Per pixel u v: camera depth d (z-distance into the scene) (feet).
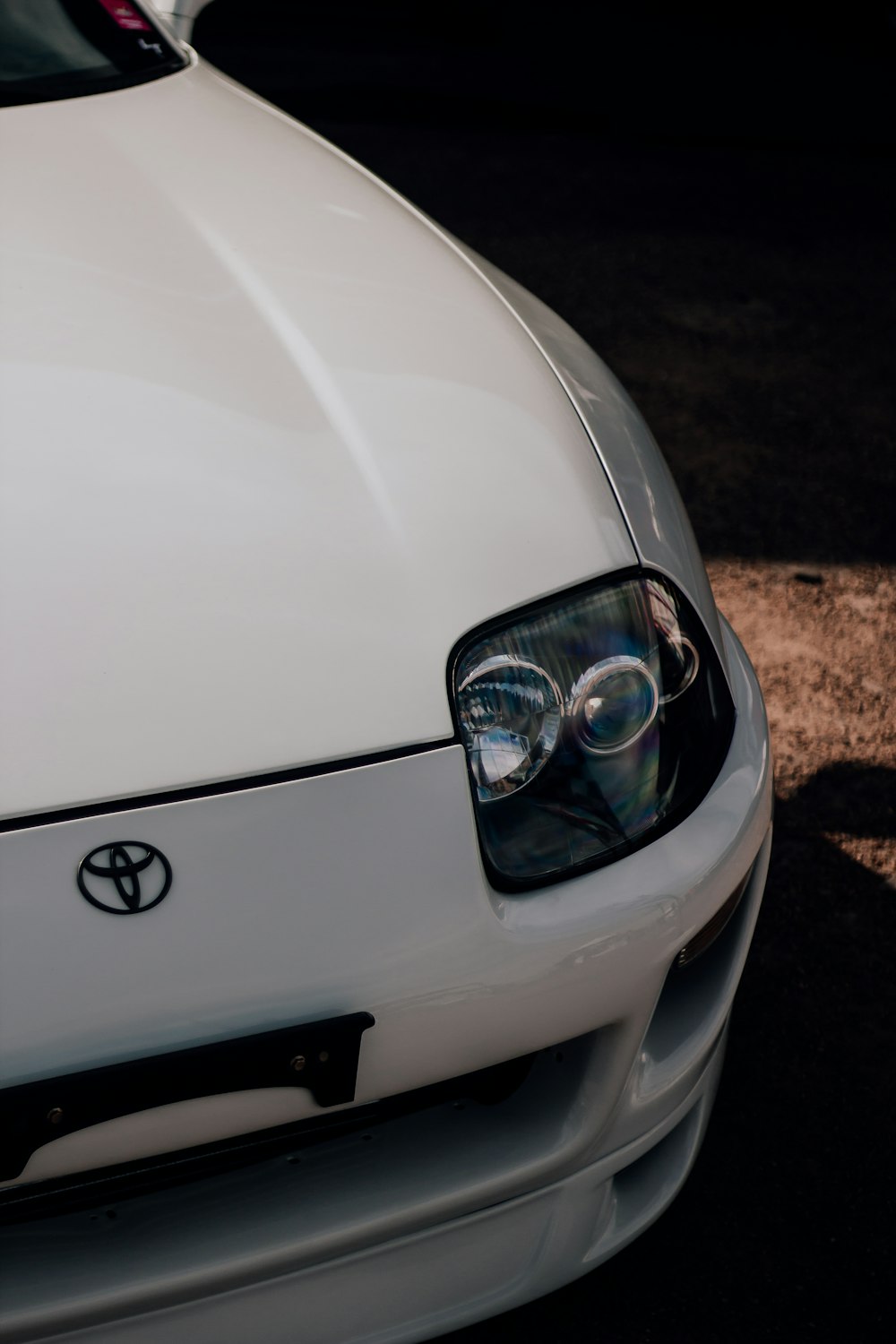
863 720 14.99
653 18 48.78
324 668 8.62
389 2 42.86
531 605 9.00
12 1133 8.11
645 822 9.02
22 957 8.09
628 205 29.58
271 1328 8.89
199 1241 8.63
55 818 8.21
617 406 10.41
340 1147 8.91
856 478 19.75
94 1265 8.53
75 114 11.60
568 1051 9.09
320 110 34.42
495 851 8.71
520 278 25.35
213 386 9.49
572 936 8.71
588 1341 10.04
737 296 25.52
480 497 9.27
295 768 8.44
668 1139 9.97
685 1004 9.60
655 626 9.25
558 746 8.93
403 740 8.57
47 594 8.59
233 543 8.86
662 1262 10.39
